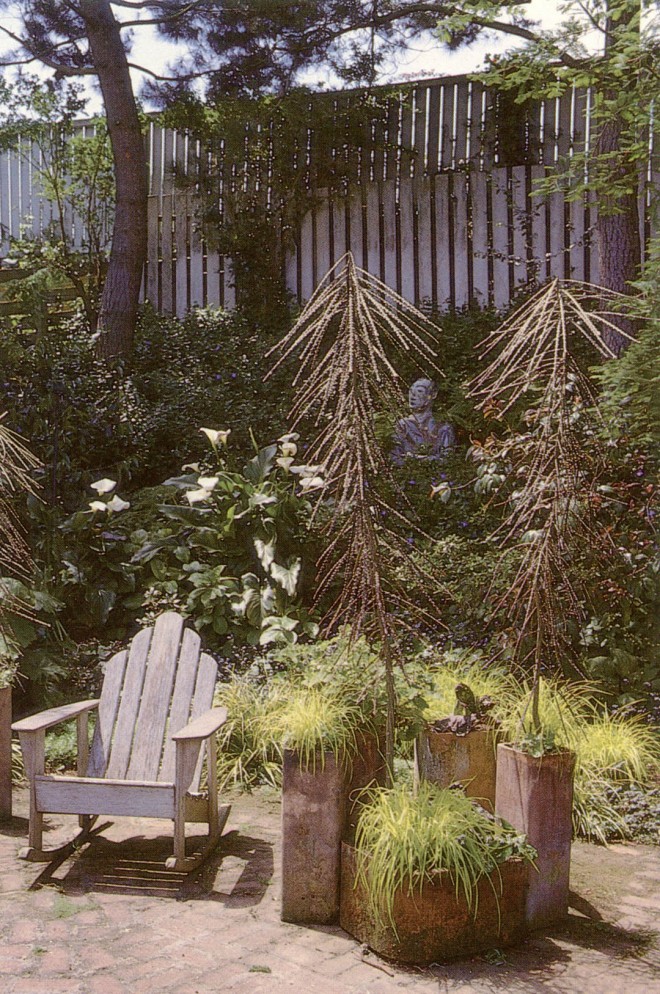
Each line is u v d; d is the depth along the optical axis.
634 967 3.17
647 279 6.42
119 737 4.34
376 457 3.58
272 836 4.32
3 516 4.68
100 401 9.71
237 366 11.45
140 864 4.00
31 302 11.55
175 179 14.12
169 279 14.53
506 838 3.37
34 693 6.01
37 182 15.01
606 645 5.75
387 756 3.66
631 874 3.96
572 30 7.60
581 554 5.23
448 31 8.76
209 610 6.88
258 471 7.62
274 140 13.62
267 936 3.36
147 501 8.44
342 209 13.55
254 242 13.70
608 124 8.37
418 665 4.86
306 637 6.75
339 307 3.49
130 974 3.06
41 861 3.99
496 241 12.70
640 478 6.15
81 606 7.05
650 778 4.84
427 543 7.17
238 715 5.23
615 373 6.23
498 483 6.71
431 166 13.23
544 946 3.32
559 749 3.53
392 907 3.18
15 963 3.12
